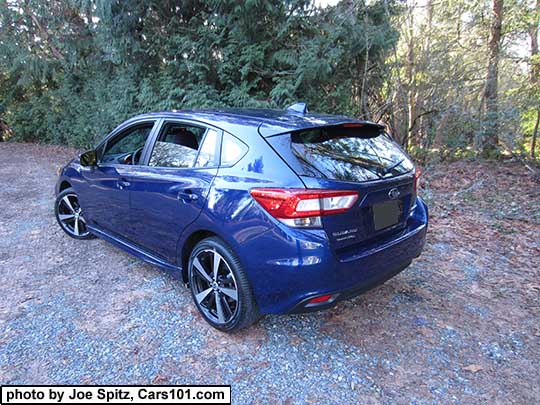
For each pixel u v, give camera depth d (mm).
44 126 13156
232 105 7387
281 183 2162
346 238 2211
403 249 2580
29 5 9875
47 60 10789
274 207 2154
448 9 7914
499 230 4570
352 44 7293
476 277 3461
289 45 7094
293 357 2396
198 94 7246
